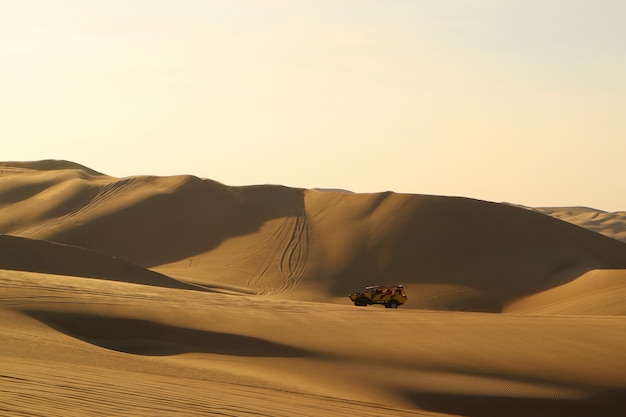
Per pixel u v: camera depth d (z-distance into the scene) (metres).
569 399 32.66
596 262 110.62
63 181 156.50
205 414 15.02
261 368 34.16
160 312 45.38
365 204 130.00
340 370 35.16
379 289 77.81
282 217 131.75
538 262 109.12
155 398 16.27
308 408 18.27
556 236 117.44
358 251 115.06
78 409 13.68
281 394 21.67
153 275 82.62
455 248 113.50
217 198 140.50
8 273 53.72
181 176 149.00
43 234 128.62
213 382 23.19
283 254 116.38
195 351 38.75
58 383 16.61
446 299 99.19
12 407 13.05
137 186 147.62
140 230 130.75
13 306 41.56
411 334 43.81
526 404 31.77
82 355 29.06
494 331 44.97
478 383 34.00
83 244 127.44
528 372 36.47
